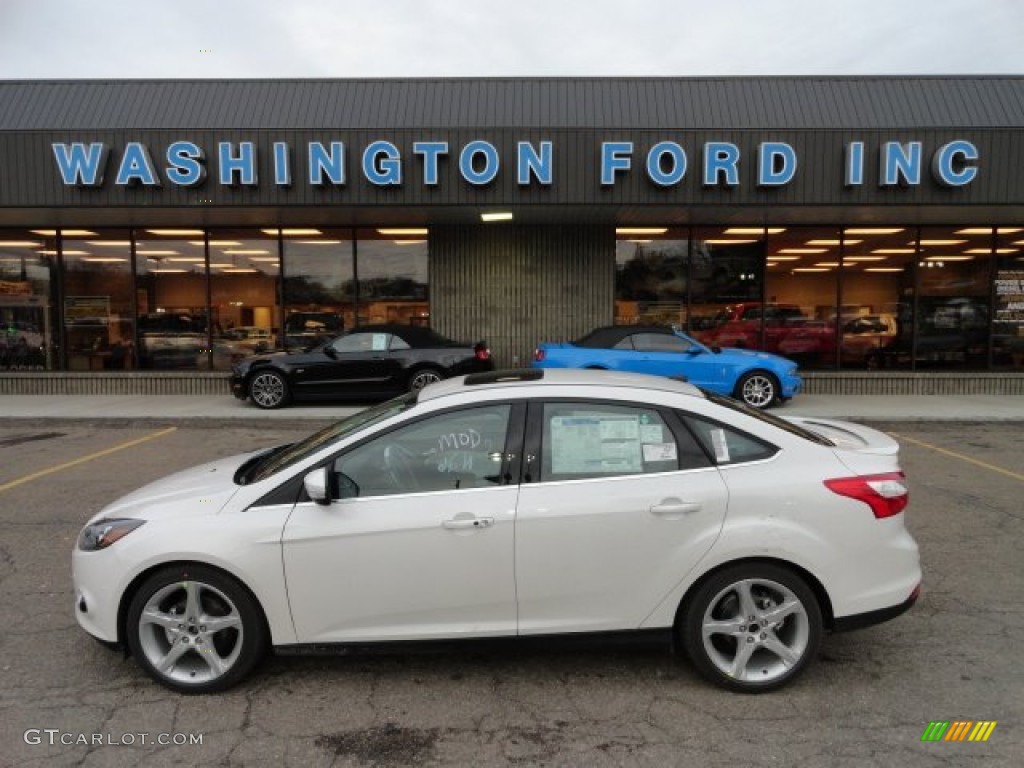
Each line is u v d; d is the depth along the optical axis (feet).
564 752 9.60
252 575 10.65
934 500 21.93
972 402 41.78
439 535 10.63
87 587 11.08
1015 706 10.62
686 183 37.35
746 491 10.77
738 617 10.93
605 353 39.40
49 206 37.93
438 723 10.31
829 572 10.73
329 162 37.24
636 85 43.52
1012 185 36.81
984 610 13.98
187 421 36.70
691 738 9.89
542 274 46.73
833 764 9.29
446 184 37.60
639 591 10.78
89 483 24.39
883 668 11.75
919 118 41.96
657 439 11.17
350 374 40.50
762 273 46.39
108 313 47.39
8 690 11.24
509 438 11.15
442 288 46.80
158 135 37.37
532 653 12.36
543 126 41.81
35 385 46.57
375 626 10.85
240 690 11.21
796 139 36.91
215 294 47.16
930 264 46.34
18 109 43.09
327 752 9.63
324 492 10.50
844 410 38.47
